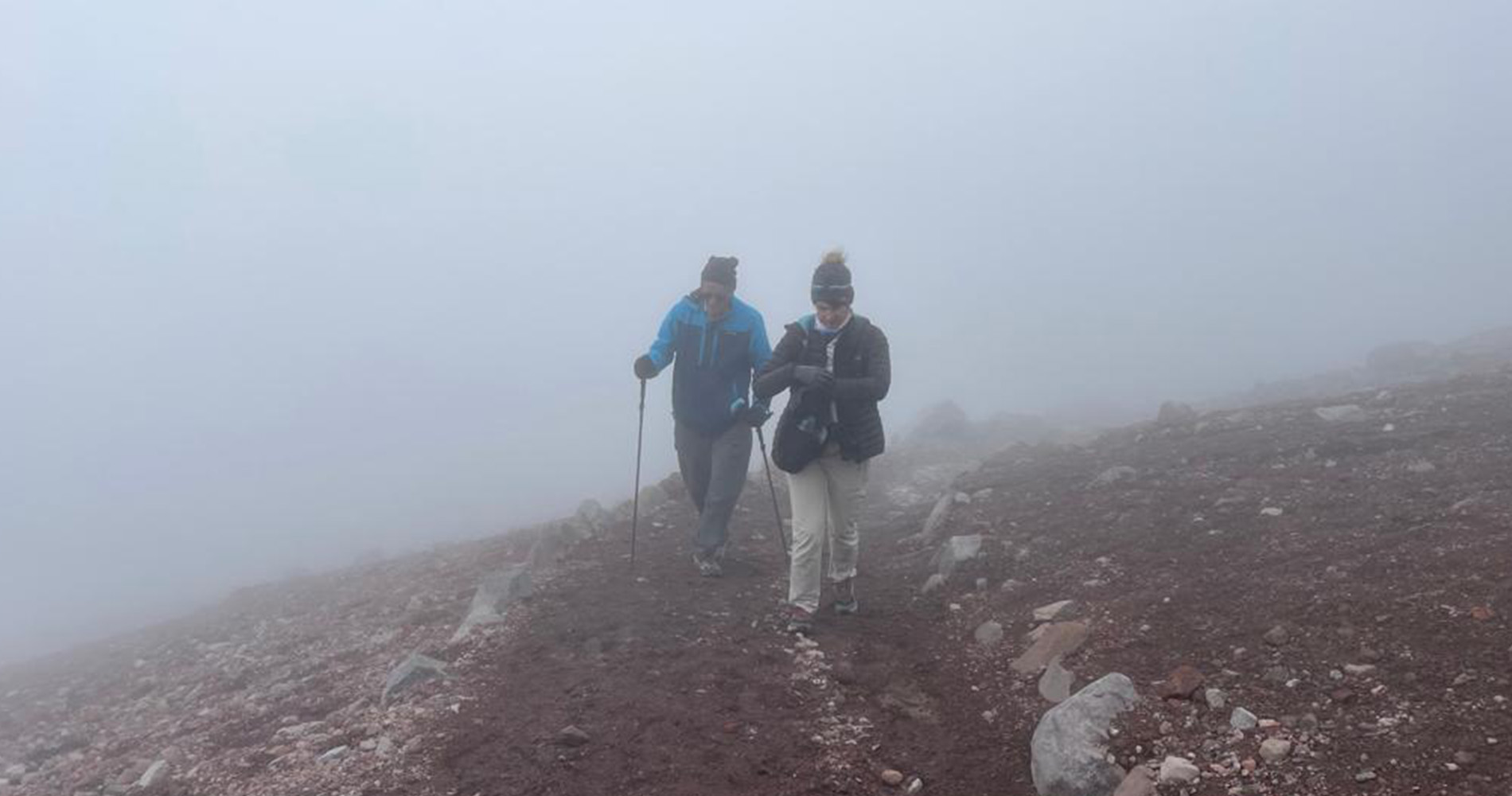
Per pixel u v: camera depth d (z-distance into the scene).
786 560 8.72
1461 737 4.09
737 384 7.85
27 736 7.91
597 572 8.22
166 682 8.84
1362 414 9.94
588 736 5.38
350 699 6.47
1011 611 6.69
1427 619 4.95
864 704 5.80
